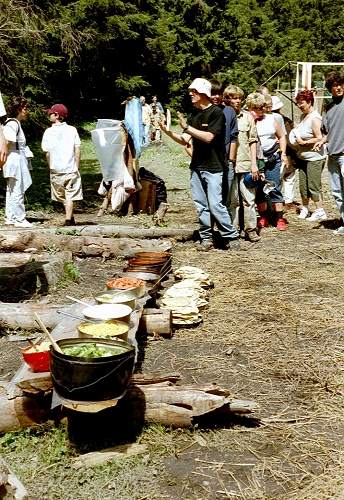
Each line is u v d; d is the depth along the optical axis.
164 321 4.66
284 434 3.42
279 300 5.55
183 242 7.76
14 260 6.21
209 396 3.37
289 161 9.33
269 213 8.60
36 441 3.29
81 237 7.03
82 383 3.06
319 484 2.98
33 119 16.48
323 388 3.95
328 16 44.50
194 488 2.95
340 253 7.16
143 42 30.38
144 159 17.98
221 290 5.83
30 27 11.62
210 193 7.07
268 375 4.13
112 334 3.63
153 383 3.50
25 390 3.28
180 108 33.34
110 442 3.29
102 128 9.02
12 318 4.89
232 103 7.47
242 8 39.16
